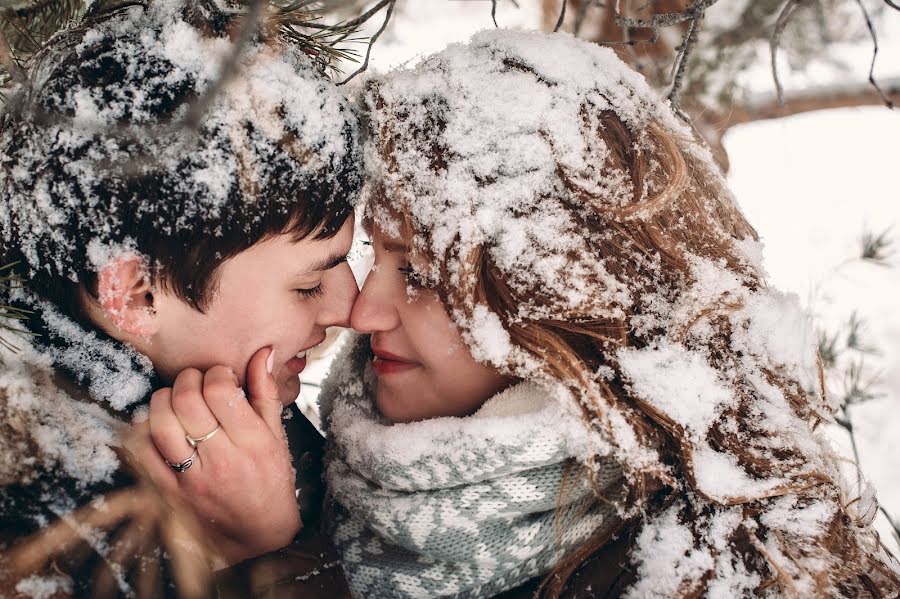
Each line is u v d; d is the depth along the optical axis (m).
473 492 1.10
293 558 1.06
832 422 1.21
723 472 1.04
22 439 0.87
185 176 0.93
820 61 2.19
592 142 1.07
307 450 1.33
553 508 1.11
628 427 1.05
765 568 1.01
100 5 1.00
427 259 1.09
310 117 0.99
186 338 1.04
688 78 2.06
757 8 2.06
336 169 1.03
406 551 1.18
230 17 0.98
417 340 1.14
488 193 1.06
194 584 0.91
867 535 1.16
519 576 1.14
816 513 1.04
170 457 1.01
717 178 1.24
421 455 1.12
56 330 0.99
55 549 0.83
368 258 1.56
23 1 1.13
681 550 1.03
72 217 0.94
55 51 0.96
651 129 1.13
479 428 1.09
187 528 1.00
